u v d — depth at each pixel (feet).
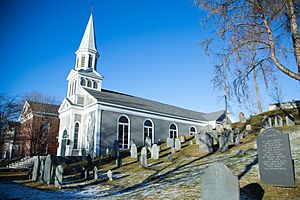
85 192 35.47
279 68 32.68
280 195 23.76
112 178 43.96
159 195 27.96
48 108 134.31
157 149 58.34
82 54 119.65
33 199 30.50
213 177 21.61
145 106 113.09
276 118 70.13
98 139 89.66
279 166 26.25
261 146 28.12
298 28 32.04
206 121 135.54
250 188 26.61
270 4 32.58
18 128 111.55
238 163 37.55
